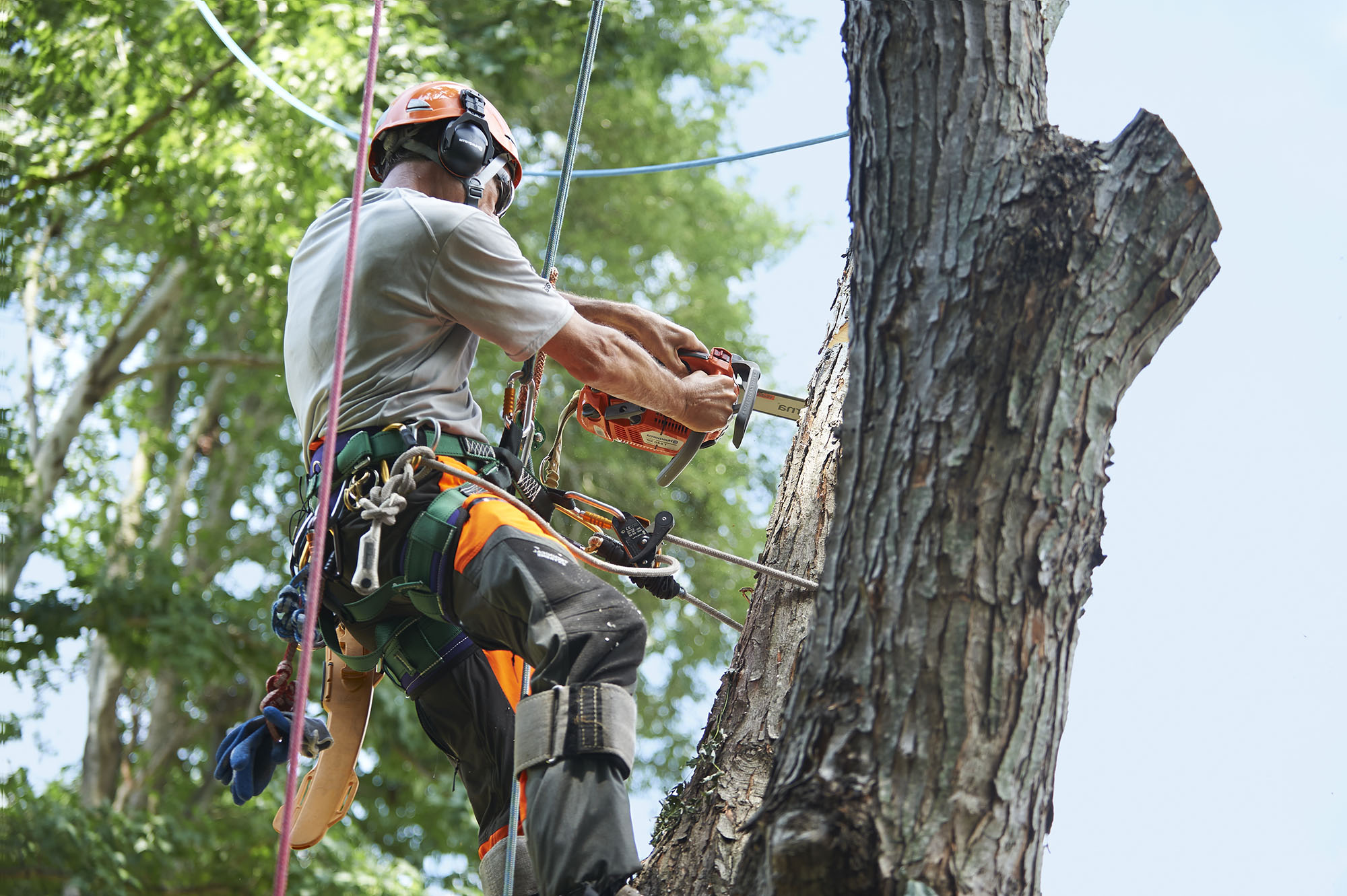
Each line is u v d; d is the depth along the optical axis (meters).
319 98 13.38
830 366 5.19
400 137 4.47
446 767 18.48
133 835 16.67
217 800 19.61
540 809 3.24
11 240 15.31
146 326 19.75
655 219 20.16
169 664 17.09
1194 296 3.24
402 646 4.35
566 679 3.40
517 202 19.58
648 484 19.97
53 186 15.10
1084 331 3.12
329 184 14.05
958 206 3.22
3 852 15.41
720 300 20.77
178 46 14.44
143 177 15.16
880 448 3.14
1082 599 3.10
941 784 2.86
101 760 20.94
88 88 14.25
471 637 3.84
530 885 4.08
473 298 3.89
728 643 20.70
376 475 3.76
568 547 3.93
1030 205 3.17
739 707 4.43
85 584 17.17
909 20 3.37
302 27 13.78
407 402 3.84
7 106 14.51
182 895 17.42
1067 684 3.06
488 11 16.33
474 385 18.86
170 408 24.31
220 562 22.92
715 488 19.98
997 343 3.10
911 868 2.79
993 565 2.98
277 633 4.18
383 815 20.53
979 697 2.91
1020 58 3.33
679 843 4.20
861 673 2.97
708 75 19.86
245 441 23.34
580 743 3.26
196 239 16.45
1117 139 3.27
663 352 4.58
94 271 21.92
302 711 2.96
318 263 4.22
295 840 4.57
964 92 3.30
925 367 3.14
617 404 4.71
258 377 22.23
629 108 19.61
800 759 2.98
